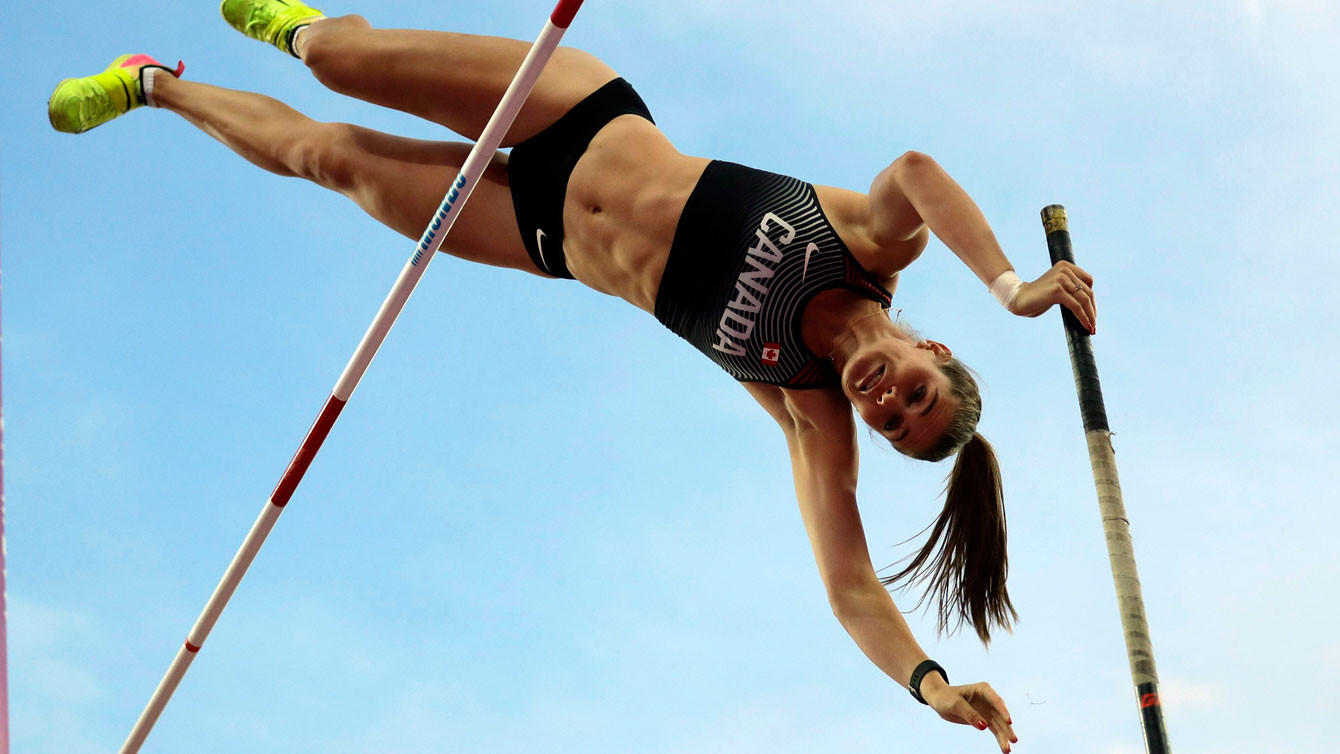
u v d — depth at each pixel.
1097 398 2.62
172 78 3.45
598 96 3.07
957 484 3.26
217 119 3.38
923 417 2.90
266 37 3.41
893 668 2.96
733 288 2.90
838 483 3.09
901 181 2.77
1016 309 2.69
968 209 2.76
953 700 2.77
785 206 2.90
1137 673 2.43
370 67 3.11
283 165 3.33
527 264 3.20
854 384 2.87
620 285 3.05
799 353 2.94
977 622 3.26
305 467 2.93
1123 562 2.51
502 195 3.15
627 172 2.99
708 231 2.90
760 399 3.20
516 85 2.54
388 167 3.19
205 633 3.09
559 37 2.48
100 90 3.39
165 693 3.17
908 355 2.89
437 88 3.08
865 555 3.12
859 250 2.87
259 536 2.98
